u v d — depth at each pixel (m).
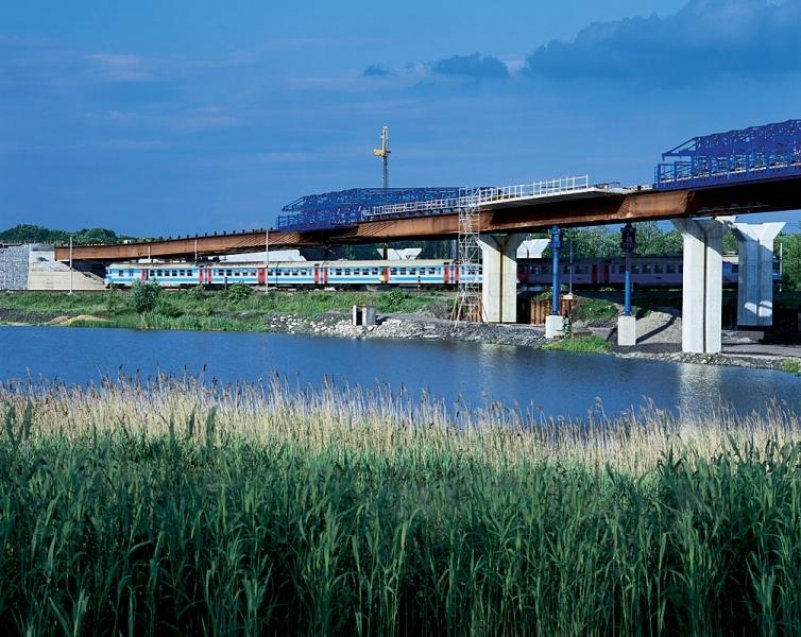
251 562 13.66
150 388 32.44
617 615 15.27
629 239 84.19
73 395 30.83
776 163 64.94
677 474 16.78
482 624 14.60
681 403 49.53
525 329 99.81
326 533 13.91
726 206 71.62
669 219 78.06
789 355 75.12
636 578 14.94
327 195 132.75
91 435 24.34
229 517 14.38
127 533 13.98
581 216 87.62
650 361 75.81
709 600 15.01
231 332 112.38
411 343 95.88
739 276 93.50
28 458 16.45
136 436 24.72
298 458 21.27
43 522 13.58
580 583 14.63
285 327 115.50
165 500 15.07
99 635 13.41
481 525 15.08
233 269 139.38
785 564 14.77
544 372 66.69
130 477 16.19
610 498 16.95
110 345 89.69
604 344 85.62
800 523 15.23
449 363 73.62
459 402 34.06
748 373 66.00
